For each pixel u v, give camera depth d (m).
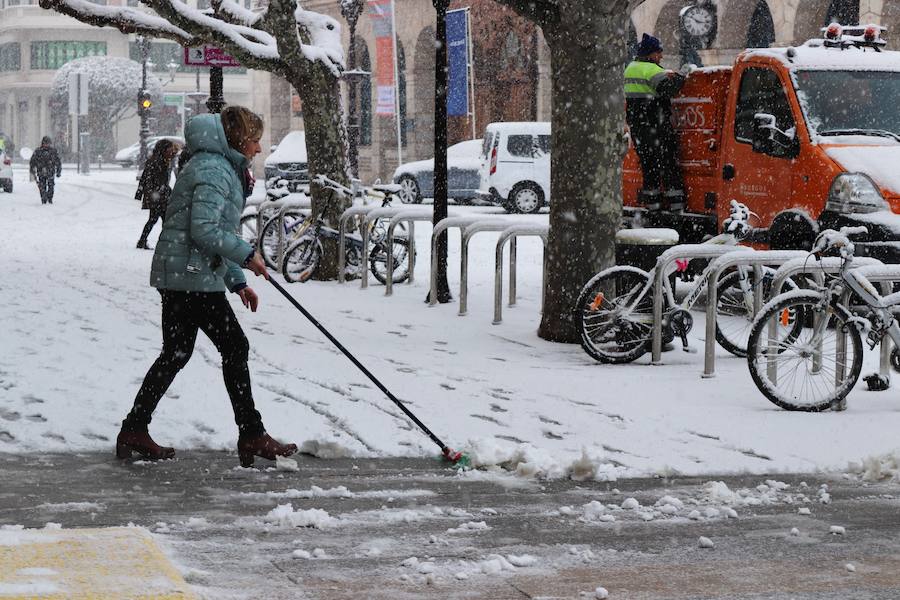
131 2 135.12
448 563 6.96
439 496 8.71
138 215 44.25
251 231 28.48
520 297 21.36
